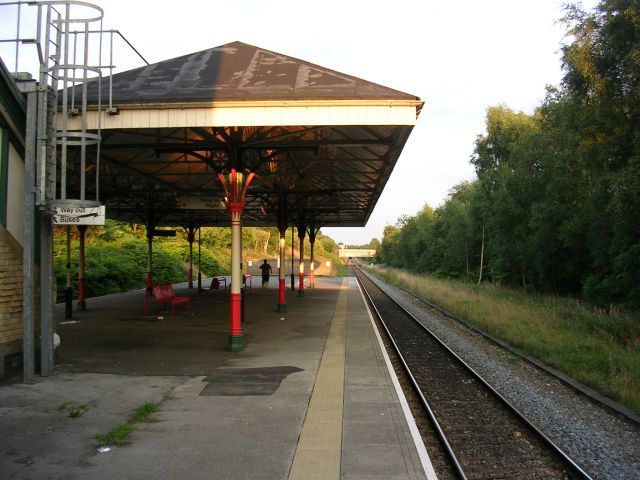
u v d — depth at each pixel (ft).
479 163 133.90
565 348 40.52
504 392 29.91
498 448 20.40
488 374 34.73
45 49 25.82
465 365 35.29
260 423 20.26
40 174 25.89
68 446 17.51
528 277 107.86
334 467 15.99
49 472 15.37
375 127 39.27
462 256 149.48
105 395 24.04
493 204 101.30
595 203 60.75
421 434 21.68
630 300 59.62
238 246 36.52
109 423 20.02
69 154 44.98
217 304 71.67
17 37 26.37
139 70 40.93
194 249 177.68
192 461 16.35
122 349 36.50
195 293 94.68
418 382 32.17
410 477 15.31
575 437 22.00
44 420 20.26
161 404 22.84
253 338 42.68
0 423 19.83
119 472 15.44
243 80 36.76
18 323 28.37
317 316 59.88
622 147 47.03
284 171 56.34
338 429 19.60
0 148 27.04
